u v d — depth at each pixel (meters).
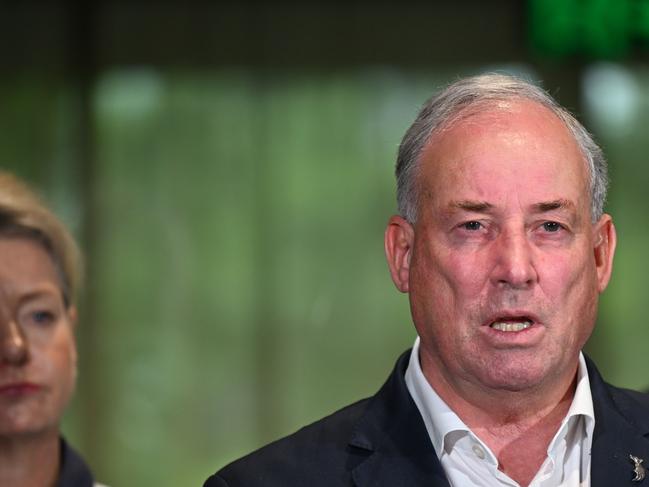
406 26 8.46
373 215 8.47
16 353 3.32
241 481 2.86
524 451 2.82
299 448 2.91
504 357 2.67
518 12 8.41
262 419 8.41
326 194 8.48
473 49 8.45
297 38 8.52
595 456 2.79
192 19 8.53
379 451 2.84
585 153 2.84
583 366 2.92
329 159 8.50
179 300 8.47
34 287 3.39
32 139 8.53
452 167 2.75
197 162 8.53
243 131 8.52
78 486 3.55
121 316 8.45
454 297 2.72
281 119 8.52
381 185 8.46
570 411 2.80
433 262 2.76
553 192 2.70
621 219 8.34
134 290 8.47
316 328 8.45
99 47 8.55
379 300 8.44
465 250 2.71
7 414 3.34
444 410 2.83
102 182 8.51
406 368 3.04
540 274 2.67
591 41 8.29
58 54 8.55
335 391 8.43
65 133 8.53
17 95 8.55
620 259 8.33
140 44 8.55
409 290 2.89
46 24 8.56
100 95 8.55
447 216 2.74
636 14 8.28
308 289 8.45
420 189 2.83
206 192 8.53
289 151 8.52
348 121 8.49
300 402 8.42
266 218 8.49
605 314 8.30
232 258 8.49
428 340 2.81
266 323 8.45
